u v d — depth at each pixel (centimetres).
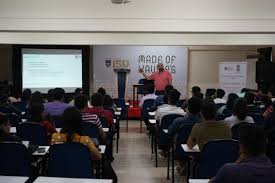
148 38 935
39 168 348
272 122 448
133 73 1126
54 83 1129
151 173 529
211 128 370
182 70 1134
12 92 1062
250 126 205
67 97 671
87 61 1137
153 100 808
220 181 196
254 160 197
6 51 1227
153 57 1127
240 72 1041
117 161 599
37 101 546
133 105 1095
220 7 661
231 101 586
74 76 1137
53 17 662
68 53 1130
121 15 661
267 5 659
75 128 319
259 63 1091
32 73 1119
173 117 524
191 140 375
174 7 659
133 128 950
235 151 333
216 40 938
